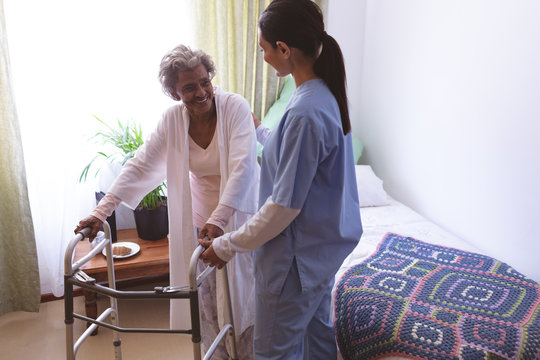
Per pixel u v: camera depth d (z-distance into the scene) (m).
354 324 1.50
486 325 1.36
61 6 2.28
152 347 2.20
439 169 2.49
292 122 1.13
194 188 1.67
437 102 2.46
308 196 1.23
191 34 2.55
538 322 1.37
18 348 2.18
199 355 1.19
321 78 1.23
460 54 2.26
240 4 2.56
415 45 2.59
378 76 2.99
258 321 1.36
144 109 2.67
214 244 1.23
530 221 1.94
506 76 1.99
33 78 2.30
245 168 1.45
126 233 2.65
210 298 1.74
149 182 1.63
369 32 3.03
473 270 1.77
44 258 2.58
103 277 2.24
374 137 3.12
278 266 1.27
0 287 2.41
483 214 2.20
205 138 1.57
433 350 1.27
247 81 2.73
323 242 1.30
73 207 2.46
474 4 2.15
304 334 1.43
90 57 2.47
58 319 2.44
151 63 2.62
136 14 2.52
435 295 1.55
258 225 1.17
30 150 2.39
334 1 2.95
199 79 1.38
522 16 1.89
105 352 2.16
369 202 2.67
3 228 2.36
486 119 2.13
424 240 2.18
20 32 2.25
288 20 1.14
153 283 2.86
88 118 2.54
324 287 1.35
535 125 1.87
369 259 1.90
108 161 2.60
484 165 2.17
